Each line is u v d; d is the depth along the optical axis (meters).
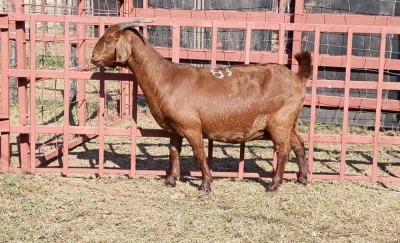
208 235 5.72
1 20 7.19
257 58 10.77
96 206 6.43
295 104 6.82
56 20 7.17
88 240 5.51
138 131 7.38
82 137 9.24
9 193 6.71
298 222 6.12
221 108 6.71
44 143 8.87
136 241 5.51
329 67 10.89
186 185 7.27
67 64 7.26
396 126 11.10
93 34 11.69
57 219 6.03
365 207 6.66
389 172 8.31
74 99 11.81
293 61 10.24
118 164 8.30
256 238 5.65
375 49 10.98
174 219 6.05
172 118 6.75
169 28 11.95
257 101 6.74
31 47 7.23
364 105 10.92
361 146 9.97
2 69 7.30
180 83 6.73
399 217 6.39
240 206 6.54
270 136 6.96
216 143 9.77
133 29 6.82
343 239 5.75
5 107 7.38
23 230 5.67
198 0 12.04
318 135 7.49
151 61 6.75
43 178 7.36
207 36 11.88
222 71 6.88
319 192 7.10
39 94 12.94
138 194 6.89
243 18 11.20
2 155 7.53
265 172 7.76
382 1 10.90
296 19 10.76
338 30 7.21
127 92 11.23
